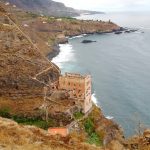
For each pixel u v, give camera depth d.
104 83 188.62
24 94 136.00
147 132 64.94
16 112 121.31
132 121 136.75
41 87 141.25
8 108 123.94
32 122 117.94
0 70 143.75
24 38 184.62
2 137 43.06
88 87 128.25
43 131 52.09
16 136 44.84
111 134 119.38
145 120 137.62
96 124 121.12
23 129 48.34
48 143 45.66
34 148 42.09
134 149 64.06
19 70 146.75
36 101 129.50
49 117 118.75
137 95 167.75
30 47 172.75
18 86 139.25
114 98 163.75
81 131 112.38
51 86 136.62
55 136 50.00
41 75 149.00
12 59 151.75
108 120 127.19
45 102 127.44
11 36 173.75
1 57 151.75
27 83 141.00
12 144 41.66
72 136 53.81
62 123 115.75
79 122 117.00
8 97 134.00
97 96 166.25
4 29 175.12
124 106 153.38
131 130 129.62
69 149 45.94
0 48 160.88
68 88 130.12
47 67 159.00
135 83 188.38
